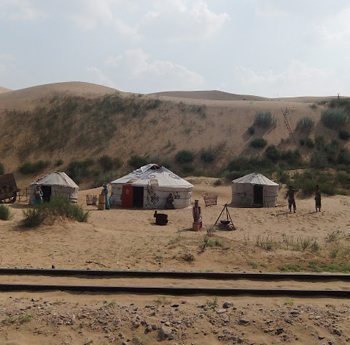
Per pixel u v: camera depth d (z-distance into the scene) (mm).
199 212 20484
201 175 48500
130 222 22281
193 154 54062
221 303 8039
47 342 6551
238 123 60031
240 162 51375
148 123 61500
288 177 40531
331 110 59625
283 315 7293
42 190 29344
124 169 51812
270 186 30359
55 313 7254
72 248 14273
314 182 36500
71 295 8602
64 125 61344
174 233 18766
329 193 34906
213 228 20891
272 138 56062
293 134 56562
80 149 56344
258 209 28453
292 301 8336
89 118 62906
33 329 6840
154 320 7094
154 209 28578
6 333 6715
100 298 8406
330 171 45094
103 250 14016
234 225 22219
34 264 11945
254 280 10250
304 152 53000
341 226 22203
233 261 12906
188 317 7215
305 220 23953
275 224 22812
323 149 53219
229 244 15039
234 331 6863
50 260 12539
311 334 6797
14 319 7039
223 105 65438
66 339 6605
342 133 55562
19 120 62594
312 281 10273
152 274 10359
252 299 8461
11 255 13062
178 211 27594
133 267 11875
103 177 48750
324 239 18062
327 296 8773
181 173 49469
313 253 14406
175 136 58469
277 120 59469
